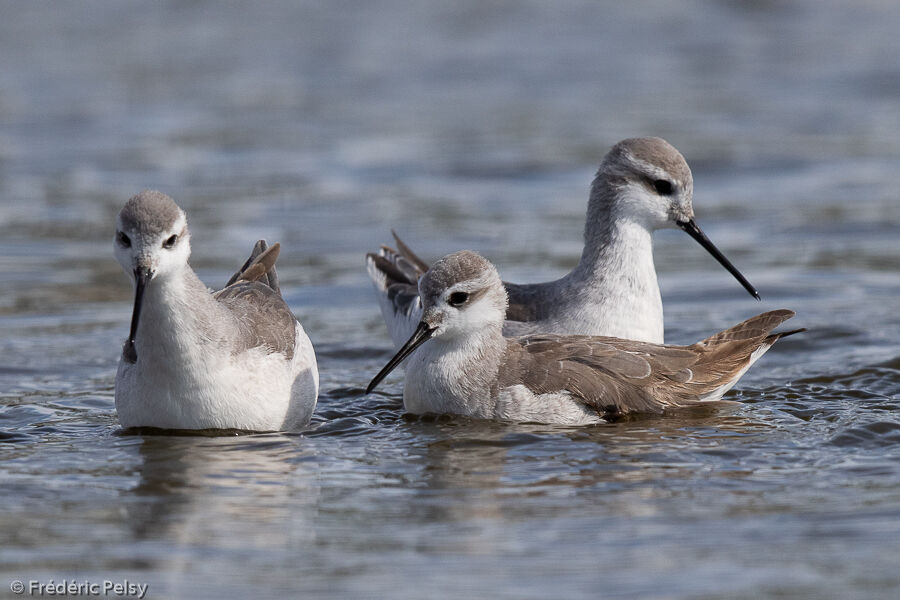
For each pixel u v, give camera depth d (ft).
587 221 50.11
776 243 70.54
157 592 28.27
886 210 76.02
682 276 65.51
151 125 96.73
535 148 91.56
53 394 46.70
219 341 39.37
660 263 68.23
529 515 33.09
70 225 73.15
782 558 29.73
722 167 86.28
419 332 44.19
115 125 96.27
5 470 36.99
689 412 44.47
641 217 49.24
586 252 49.83
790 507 33.35
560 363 44.47
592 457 38.50
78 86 106.63
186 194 79.92
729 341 46.50
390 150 91.56
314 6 138.00
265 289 45.14
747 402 45.75
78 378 48.93
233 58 117.50
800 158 88.17
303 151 90.99
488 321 44.57
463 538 31.40
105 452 38.75
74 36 122.93
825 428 41.57
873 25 131.75
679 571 29.09
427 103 104.94
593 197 49.83
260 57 118.32
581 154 90.17
